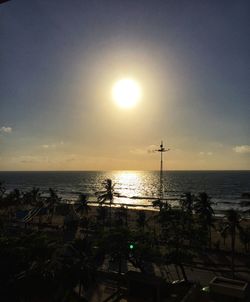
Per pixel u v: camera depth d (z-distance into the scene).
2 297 34.03
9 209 131.12
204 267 57.47
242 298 24.02
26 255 38.81
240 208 150.12
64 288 34.09
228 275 53.53
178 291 34.56
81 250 37.59
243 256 64.69
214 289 25.05
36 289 33.94
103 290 43.44
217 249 68.31
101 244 46.97
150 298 32.56
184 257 48.53
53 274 33.78
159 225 94.38
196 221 66.31
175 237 51.78
